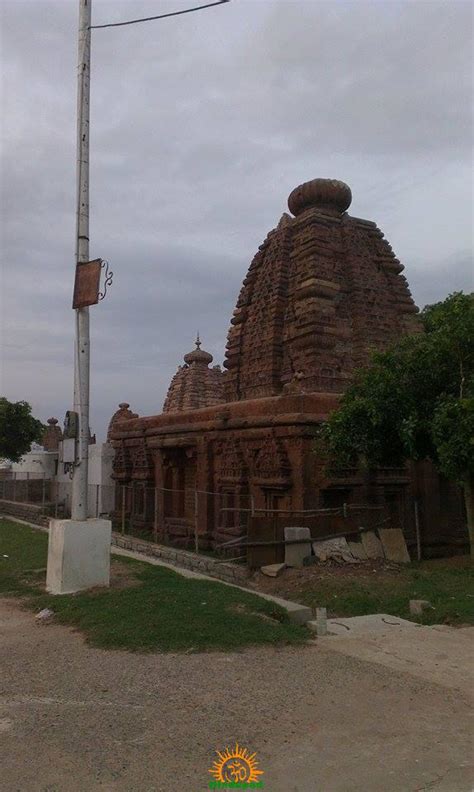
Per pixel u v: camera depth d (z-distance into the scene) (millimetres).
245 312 19312
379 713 5008
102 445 25969
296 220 18281
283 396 14703
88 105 10734
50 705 5051
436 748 4348
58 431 38625
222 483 16812
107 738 4395
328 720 4828
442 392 12547
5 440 29266
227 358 19547
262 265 19188
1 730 4523
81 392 10227
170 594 9047
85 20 10789
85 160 10617
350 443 12805
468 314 12250
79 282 10328
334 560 12648
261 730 4602
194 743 4344
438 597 10289
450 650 7148
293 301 17406
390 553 13641
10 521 24422
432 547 16281
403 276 18266
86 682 5625
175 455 19547
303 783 3818
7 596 9945
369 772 3975
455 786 3818
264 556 12695
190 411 19062
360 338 16609
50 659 6410
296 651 6895
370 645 7309
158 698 5223
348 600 10523
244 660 6406
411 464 16359
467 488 12695
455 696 5496
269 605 8797
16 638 7402
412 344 13484
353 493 14883
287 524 12977
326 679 5867
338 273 17203
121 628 7340
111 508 25547
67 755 4117
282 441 14680
